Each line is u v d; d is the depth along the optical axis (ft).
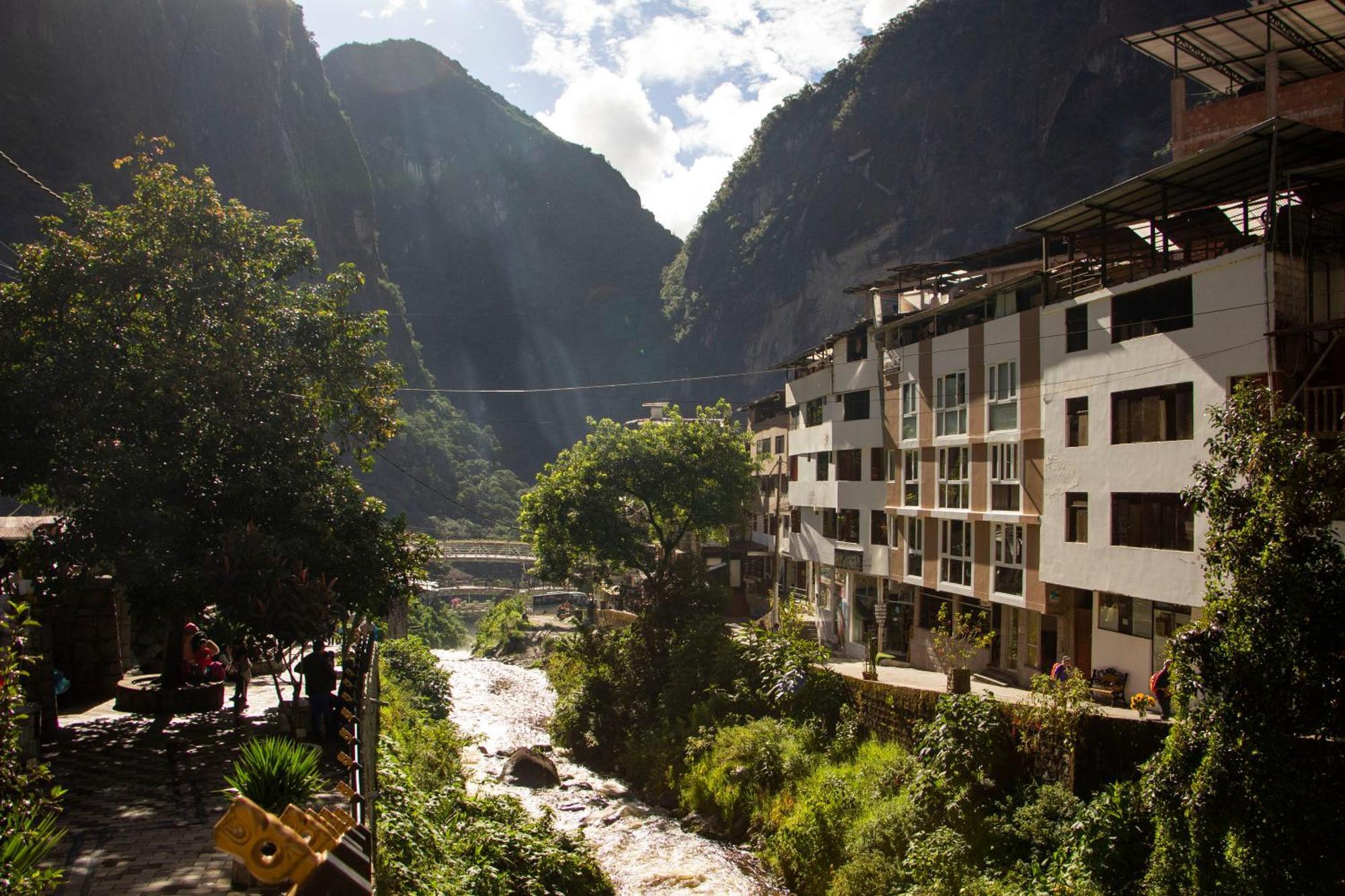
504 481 361.92
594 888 44.86
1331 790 35.29
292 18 482.69
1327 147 54.95
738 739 73.67
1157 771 40.60
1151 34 70.54
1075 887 43.21
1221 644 38.24
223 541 43.73
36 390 45.83
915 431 92.38
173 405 48.32
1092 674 67.51
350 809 26.55
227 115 370.94
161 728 47.03
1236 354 54.08
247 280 55.36
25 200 222.89
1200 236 67.05
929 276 103.14
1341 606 36.06
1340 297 54.80
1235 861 36.09
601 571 116.98
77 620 54.60
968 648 65.82
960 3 396.78
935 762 54.34
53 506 51.42
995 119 354.74
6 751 23.09
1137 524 61.93
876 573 100.73
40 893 21.24
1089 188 309.63
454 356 606.96
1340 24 65.82
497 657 163.43
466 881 35.01
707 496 111.96
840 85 466.29
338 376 57.72
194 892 26.58
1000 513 77.30
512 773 79.10
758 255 474.90
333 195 470.80
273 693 57.82
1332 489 36.86
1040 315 72.69
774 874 60.03
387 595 54.39
